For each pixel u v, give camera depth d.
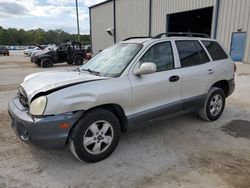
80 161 3.38
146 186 2.85
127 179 2.99
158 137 4.20
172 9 18.78
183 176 3.04
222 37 15.27
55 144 2.98
